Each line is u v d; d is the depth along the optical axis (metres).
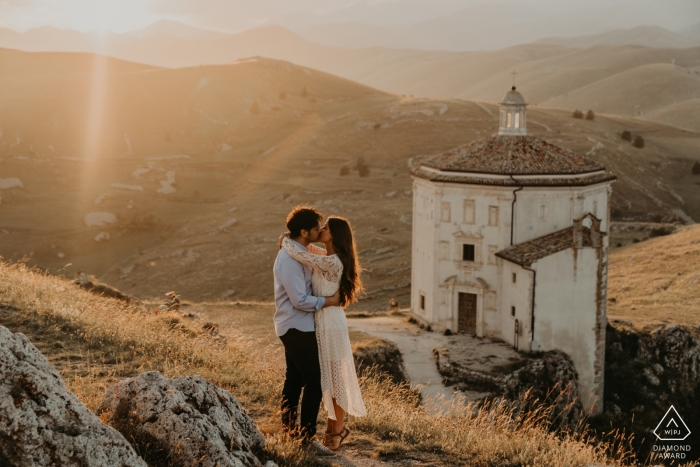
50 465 5.84
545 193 51.22
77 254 141.50
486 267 51.97
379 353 43.31
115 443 6.41
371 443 10.41
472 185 51.88
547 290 47.12
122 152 196.62
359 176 178.00
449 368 43.69
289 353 9.42
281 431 9.61
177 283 123.94
